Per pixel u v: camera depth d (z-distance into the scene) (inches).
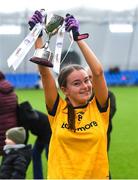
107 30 1513.3
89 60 184.1
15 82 1379.2
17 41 1434.5
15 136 270.5
